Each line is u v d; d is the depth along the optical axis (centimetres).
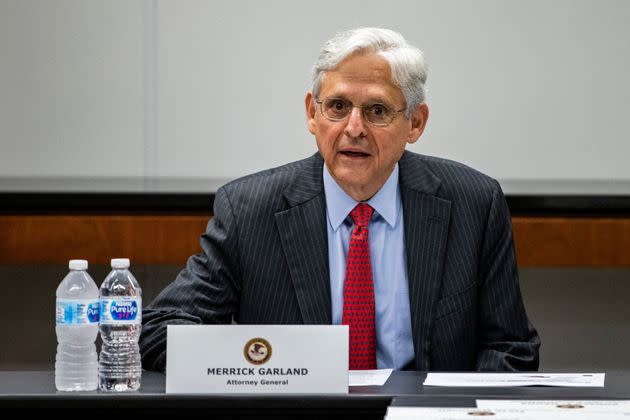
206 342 421
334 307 539
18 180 1005
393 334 538
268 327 421
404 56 519
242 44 1030
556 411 375
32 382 454
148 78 1035
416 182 562
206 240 560
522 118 1026
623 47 1020
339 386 419
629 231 909
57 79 1038
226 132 1035
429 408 384
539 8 1021
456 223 556
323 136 524
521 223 909
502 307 553
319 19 1026
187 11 1031
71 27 1034
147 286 1016
